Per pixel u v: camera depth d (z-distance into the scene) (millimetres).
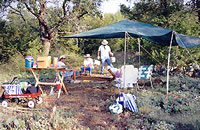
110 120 4977
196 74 10898
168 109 5379
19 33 16891
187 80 9336
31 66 6863
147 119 4895
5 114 5098
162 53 11398
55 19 17828
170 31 7066
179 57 11398
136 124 4648
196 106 5559
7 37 16516
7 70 13305
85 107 5957
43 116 4852
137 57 14875
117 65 15031
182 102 5648
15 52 15031
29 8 15234
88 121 4887
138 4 13867
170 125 4324
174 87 8367
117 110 5398
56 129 4293
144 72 8633
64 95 7418
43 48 16391
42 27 16672
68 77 10938
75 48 18328
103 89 8414
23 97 5766
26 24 17453
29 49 15430
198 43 7652
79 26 16953
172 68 11852
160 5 13172
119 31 6305
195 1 13125
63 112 5262
